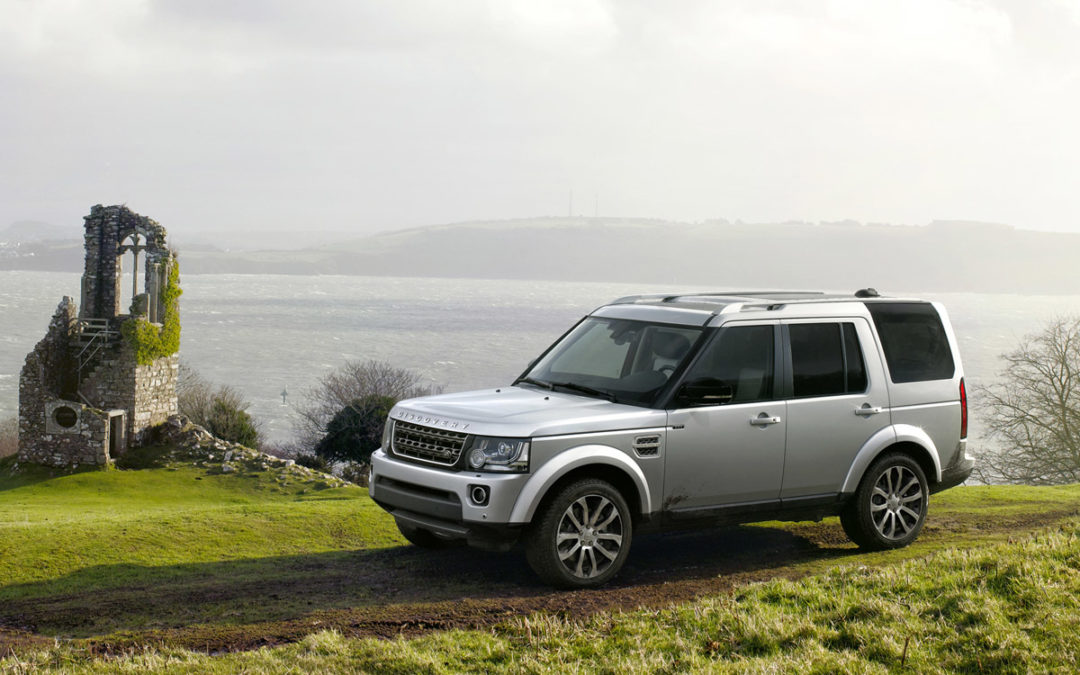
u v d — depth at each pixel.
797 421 8.55
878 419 9.02
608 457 7.63
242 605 7.52
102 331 42.94
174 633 6.68
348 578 8.42
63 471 40.06
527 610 6.98
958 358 9.74
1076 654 5.55
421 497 7.86
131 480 38.88
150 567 9.59
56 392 42.09
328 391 78.69
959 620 6.24
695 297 9.31
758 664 5.62
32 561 9.85
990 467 49.66
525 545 7.59
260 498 36.72
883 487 9.13
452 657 5.87
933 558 7.86
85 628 7.07
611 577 7.80
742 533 10.08
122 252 44.91
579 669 5.64
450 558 9.14
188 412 63.91
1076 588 6.65
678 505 8.05
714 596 7.19
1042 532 9.17
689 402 8.02
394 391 78.25
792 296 9.30
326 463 58.66
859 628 6.15
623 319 9.10
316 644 6.07
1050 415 48.41
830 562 8.59
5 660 5.98
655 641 6.12
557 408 7.83
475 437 7.59
